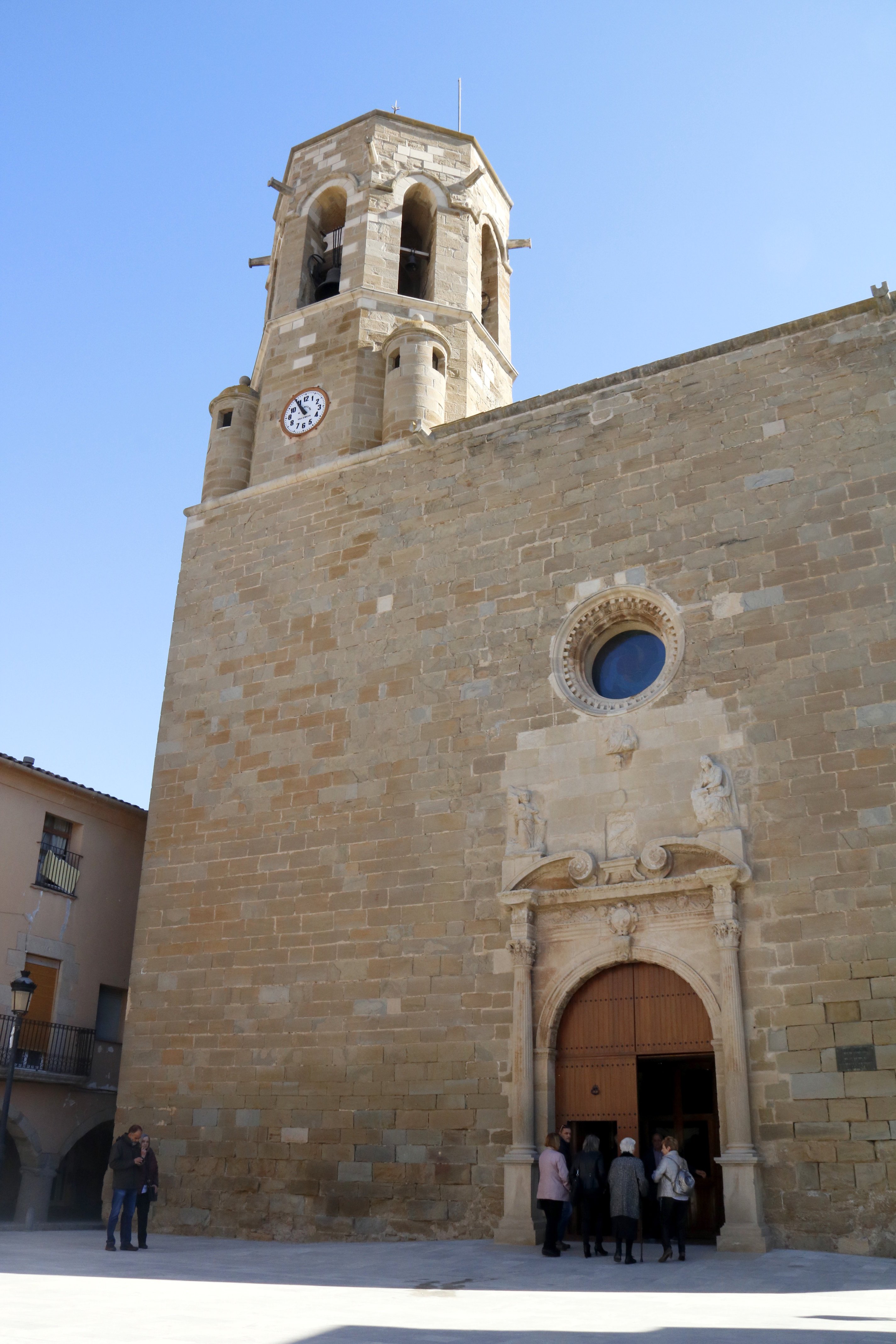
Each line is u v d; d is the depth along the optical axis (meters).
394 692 19.78
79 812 26.45
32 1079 23.39
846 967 14.55
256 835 20.17
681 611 17.52
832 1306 9.88
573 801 17.31
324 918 18.86
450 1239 16.03
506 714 18.48
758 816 15.77
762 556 17.16
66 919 25.50
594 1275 12.21
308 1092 17.92
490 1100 16.41
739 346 18.72
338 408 23.62
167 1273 12.23
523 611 19.05
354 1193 16.97
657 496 18.50
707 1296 10.52
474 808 18.17
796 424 17.67
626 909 16.28
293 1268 13.06
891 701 15.43
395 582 20.67
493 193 28.62
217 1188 18.12
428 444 21.45
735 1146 14.30
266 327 26.59
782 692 16.23
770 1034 14.72
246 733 21.14
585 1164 14.52
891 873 14.66
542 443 20.06
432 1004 17.34
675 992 15.91
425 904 18.00
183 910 20.38
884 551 16.23
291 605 21.77
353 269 25.34
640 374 19.53
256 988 19.06
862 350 17.58
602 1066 16.12
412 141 27.23
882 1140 13.72
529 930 16.80
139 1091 19.47
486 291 27.95
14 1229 21.67
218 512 23.77
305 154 28.14
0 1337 7.31
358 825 19.17
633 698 17.48
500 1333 8.17
